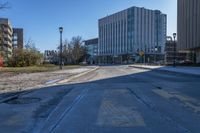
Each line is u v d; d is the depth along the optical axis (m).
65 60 124.62
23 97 16.30
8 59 70.62
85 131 8.65
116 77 33.69
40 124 9.66
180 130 8.66
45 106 13.25
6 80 27.94
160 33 166.88
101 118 10.45
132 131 8.59
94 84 24.11
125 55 163.38
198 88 20.47
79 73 40.84
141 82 25.91
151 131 8.58
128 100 14.75
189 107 12.59
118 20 171.00
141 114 11.12
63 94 17.59
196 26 86.00
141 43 158.62
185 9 94.62
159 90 19.25
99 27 192.62
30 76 33.78
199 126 9.14
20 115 11.17
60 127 9.17
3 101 14.55
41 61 82.25
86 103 13.93
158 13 165.88
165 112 11.48
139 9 158.75
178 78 31.23
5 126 9.45
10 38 155.38
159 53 164.25
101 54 188.62
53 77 32.12
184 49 95.75
